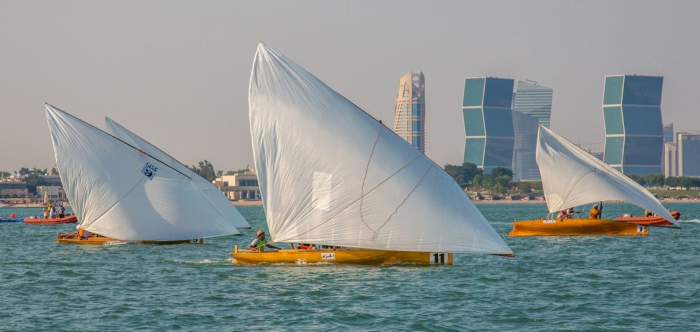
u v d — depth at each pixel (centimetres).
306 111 16425
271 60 16562
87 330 11294
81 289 14800
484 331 11219
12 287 15112
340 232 16412
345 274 15875
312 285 14662
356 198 16325
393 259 16862
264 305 12925
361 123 16338
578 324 11638
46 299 13712
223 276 16038
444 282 15150
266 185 16800
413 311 12462
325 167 16388
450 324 11600
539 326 11531
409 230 16262
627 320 11906
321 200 16425
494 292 14150
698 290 14450
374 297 13538
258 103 16700
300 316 12112
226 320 11881
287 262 17038
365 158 16275
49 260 19688
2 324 11675
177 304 13112
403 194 16262
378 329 11312
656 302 13288
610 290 14475
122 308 12825
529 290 14412
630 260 19412
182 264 18425
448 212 16338
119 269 17675
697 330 11256
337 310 12494
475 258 19588
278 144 16588
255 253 17312
